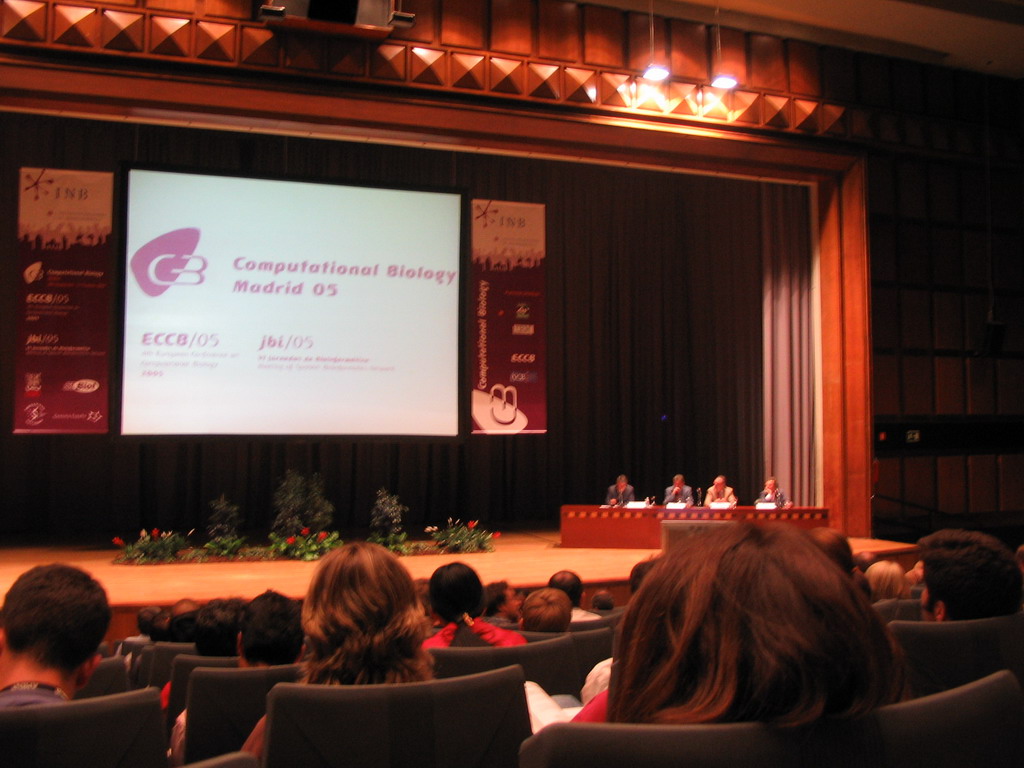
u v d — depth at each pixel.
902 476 12.55
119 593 7.66
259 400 10.29
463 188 10.94
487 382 10.78
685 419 14.91
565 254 14.48
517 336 10.88
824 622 0.81
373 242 10.68
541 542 11.58
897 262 12.54
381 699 1.64
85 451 12.28
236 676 2.28
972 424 12.98
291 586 8.03
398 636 1.90
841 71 11.63
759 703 0.80
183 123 9.73
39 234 9.76
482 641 3.17
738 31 11.07
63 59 8.61
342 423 10.52
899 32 11.74
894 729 0.82
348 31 9.20
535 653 2.78
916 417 12.59
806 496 12.23
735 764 0.77
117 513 12.41
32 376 9.70
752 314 13.08
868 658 0.81
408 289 10.77
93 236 9.90
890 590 3.88
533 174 14.30
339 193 10.60
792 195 12.41
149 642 4.49
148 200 10.02
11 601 1.57
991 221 13.24
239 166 12.87
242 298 10.27
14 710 1.40
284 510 10.36
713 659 0.82
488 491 14.17
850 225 12.01
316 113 9.77
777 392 12.37
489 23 9.96
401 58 9.56
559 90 10.14
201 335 10.13
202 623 3.16
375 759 1.62
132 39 8.72
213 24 8.99
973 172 13.14
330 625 1.88
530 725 1.81
